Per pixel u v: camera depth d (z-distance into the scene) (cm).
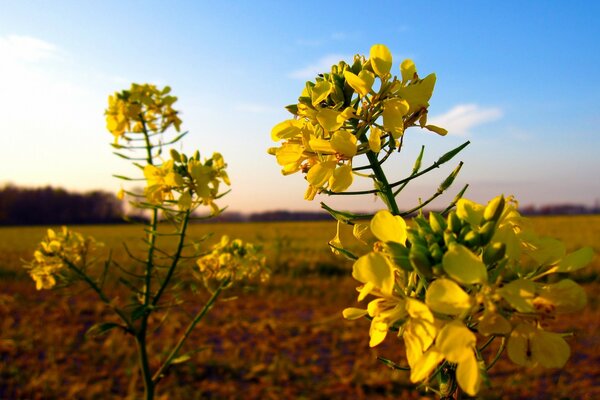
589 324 928
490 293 101
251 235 2795
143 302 355
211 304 374
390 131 130
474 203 122
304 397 611
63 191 6512
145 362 341
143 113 372
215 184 338
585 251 111
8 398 583
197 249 359
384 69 135
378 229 120
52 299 1120
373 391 629
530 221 126
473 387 94
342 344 831
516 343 105
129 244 2361
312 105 145
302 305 1165
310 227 3988
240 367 703
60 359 721
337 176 133
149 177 329
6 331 838
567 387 630
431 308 101
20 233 3534
